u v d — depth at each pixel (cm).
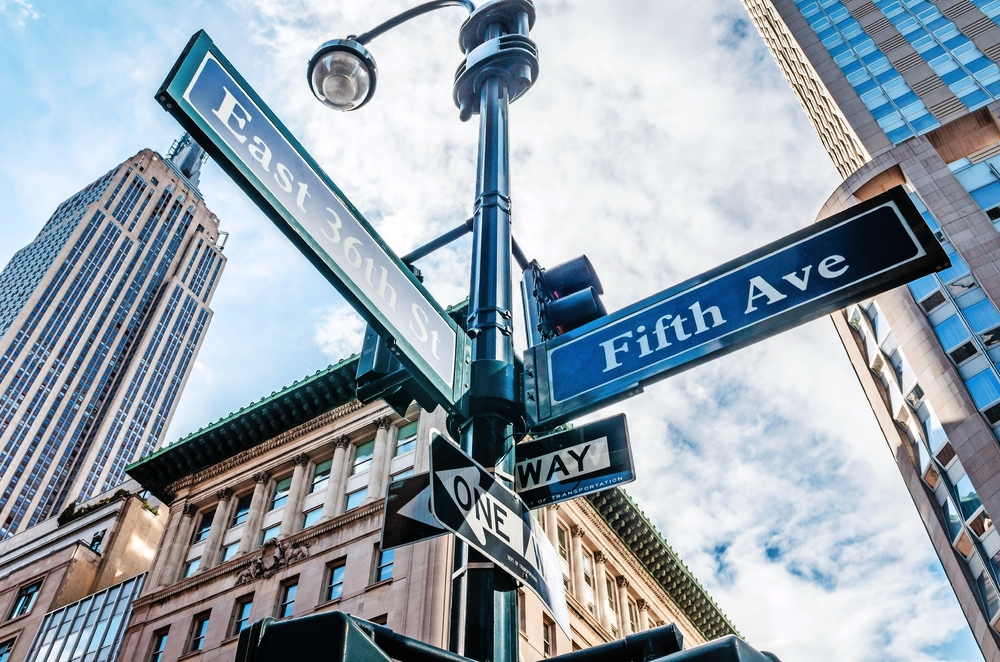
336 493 3766
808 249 524
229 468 4441
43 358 17375
